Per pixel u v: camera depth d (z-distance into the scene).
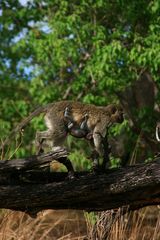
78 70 13.23
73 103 7.83
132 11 12.59
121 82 12.34
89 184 6.79
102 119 8.02
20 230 9.83
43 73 13.59
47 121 7.66
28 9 13.88
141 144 12.80
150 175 6.72
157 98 13.05
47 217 12.89
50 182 6.96
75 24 12.43
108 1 12.69
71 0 13.34
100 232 8.46
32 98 14.82
